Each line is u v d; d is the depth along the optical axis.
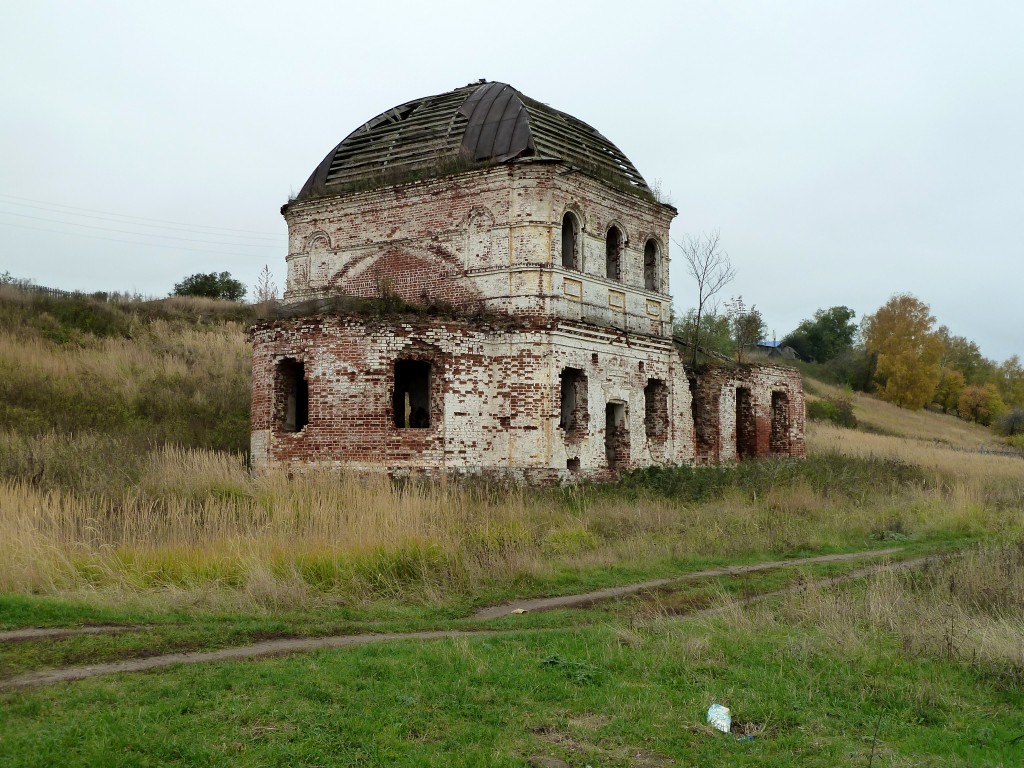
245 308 54.91
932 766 7.86
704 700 9.31
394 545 16.08
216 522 17.47
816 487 29.03
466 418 26.91
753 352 57.94
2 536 14.42
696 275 52.62
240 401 37.16
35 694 8.66
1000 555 16.39
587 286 29.59
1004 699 9.76
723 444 35.97
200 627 11.91
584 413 28.92
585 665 10.30
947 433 86.62
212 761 7.31
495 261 28.38
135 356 40.88
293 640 11.50
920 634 11.57
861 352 110.00
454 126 31.42
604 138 34.12
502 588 15.86
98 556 14.59
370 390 25.88
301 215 32.59
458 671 9.93
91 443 26.53
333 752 7.65
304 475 23.47
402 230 30.39
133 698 8.59
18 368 36.03
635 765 7.76
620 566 17.95
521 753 7.88
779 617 12.98
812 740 8.43
